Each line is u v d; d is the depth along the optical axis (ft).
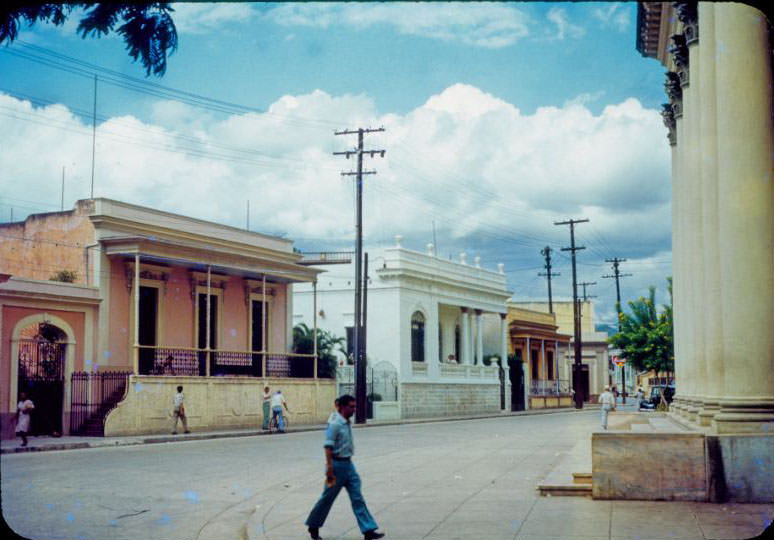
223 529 36.06
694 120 47.42
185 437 87.25
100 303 92.58
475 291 172.35
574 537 28.96
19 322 83.51
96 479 51.01
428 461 60.03
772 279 34.94
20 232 97.25
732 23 35.53
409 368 147.13
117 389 89.71
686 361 55.83
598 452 36.86
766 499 34.71
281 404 100.42
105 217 93.04
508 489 42.65
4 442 72.18
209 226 108.68
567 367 251.60
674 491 35.76
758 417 35.14
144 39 21.86
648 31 58.90
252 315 117.60
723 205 35.50
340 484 30.53
